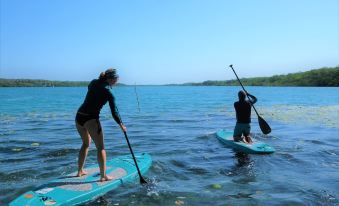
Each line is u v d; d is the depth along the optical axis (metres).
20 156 10.02
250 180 7.73
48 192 6.44
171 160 9.51
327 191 6.93
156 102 37.81
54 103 36.47
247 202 6.41
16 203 5.94
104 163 7.09
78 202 6.28
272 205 6.25
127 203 6.41
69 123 18.20
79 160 7.30
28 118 20.89
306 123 17.88
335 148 11.14
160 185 7.36
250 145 10.84
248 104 11.23
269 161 9.43
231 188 7.20
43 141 12.44
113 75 6.79
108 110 27.56
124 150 10.95
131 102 37.78
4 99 44.94
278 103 34.91
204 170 8.57
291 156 9.97
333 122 18.25
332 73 108.69
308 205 6.24
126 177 7.46
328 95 52.88
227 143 11.67
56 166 8.88
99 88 6.75
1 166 8.88
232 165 9.05
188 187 7.26
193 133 14.59
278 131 15.02
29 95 59.50
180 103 35.88
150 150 10.92
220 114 23.53
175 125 17.44
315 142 12.23
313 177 7.92
